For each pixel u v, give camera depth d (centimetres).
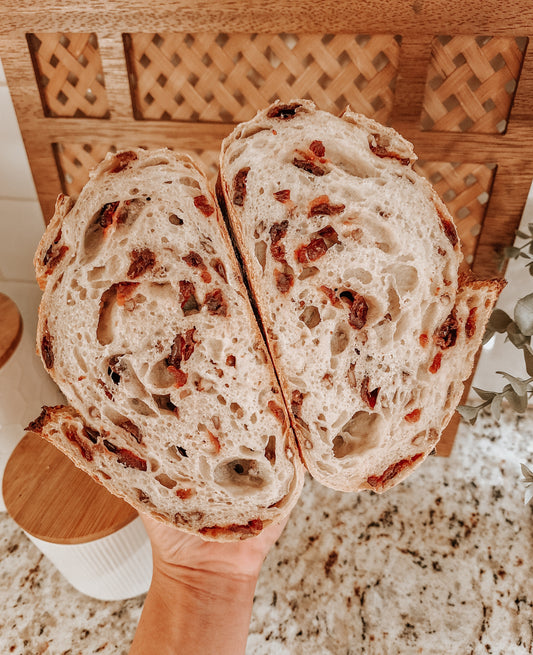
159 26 35
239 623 34
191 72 38
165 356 25
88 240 25
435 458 52
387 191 24
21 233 50
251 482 29
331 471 29
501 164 37
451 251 25
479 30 32
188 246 25
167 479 29
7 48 37
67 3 34
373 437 28
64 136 41
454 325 26
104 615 44
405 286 26
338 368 26
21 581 47
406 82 35
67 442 27
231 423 27
